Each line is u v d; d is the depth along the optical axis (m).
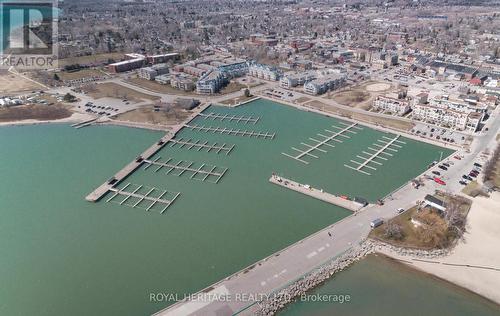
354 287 133.50
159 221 170.75
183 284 135.25
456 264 143.00
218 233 162.00
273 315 122.31
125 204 183.75
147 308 125.56
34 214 176.25
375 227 159.50
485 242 153.12
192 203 183.88
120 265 144.75
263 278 134.12
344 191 191.88
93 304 127.88
